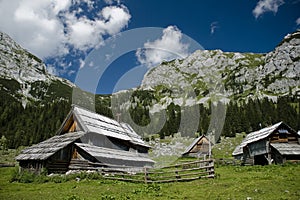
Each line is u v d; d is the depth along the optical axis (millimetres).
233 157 60219
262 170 27250
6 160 57781
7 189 19562
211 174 20719
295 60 168250
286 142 39562
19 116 105375
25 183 23250
